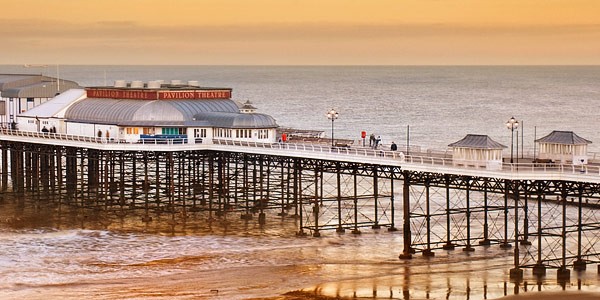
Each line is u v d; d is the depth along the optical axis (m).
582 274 128.25
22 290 126.88
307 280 130.12
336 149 153.00
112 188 187.75
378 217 173.25
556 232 155.62
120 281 131.12
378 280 128.88
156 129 179.62
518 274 126.88
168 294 124.44
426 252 141.00
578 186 127.56
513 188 127.94
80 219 175.62
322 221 171.12
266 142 168.88
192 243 153.88
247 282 129.88
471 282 126.25
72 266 139.50
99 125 187.12
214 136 179.12
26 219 176.88
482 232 156.25
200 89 190.50
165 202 181.50
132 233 162.38
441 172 133.75
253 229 164.38
